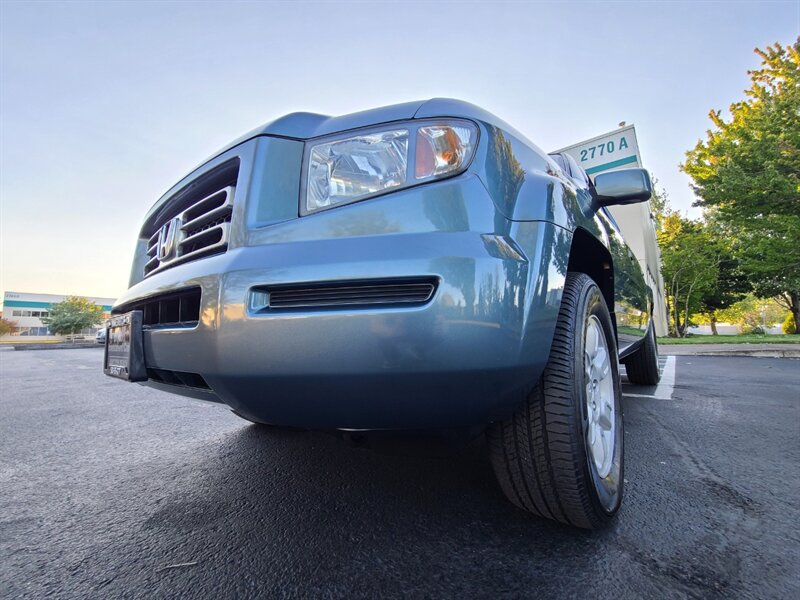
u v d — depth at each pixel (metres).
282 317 1.09
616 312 2.38
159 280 1.49
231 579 1.24
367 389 1.07
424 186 1.21
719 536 1.40
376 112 1.40
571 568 1.23
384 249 1.12
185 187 1.69
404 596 1.14
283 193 1.31
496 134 1.40
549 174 1.58
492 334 1.08
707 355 8.65
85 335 48.38
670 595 1.11
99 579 1.25
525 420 1.37
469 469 2.06
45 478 2.11
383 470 2.08
